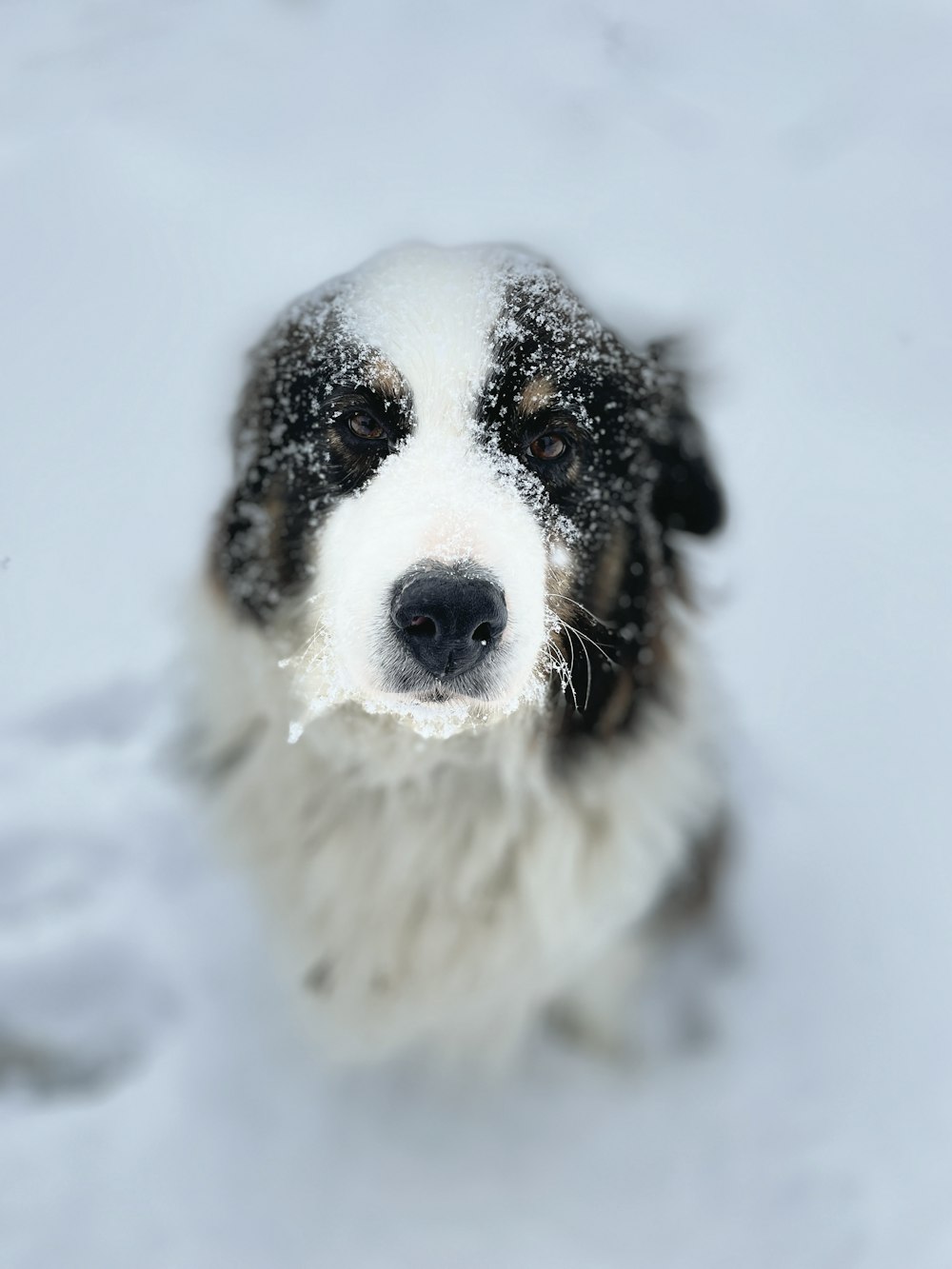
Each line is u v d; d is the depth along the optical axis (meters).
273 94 3.16
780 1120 1.06
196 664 1.06
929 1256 0.98
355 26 3.57
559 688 0.98
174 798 1.22
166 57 3.31
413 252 0.96
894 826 1.23
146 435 1.71
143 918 1.14
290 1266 0.98
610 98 3.15
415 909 1.04
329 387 0.95
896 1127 1.05
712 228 2.49
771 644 1.41
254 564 1.00
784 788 1.25
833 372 1.97
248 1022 1.09
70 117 2.90
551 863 1.03
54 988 1.09
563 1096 1.08
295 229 2.39
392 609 0.89
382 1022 1.07
